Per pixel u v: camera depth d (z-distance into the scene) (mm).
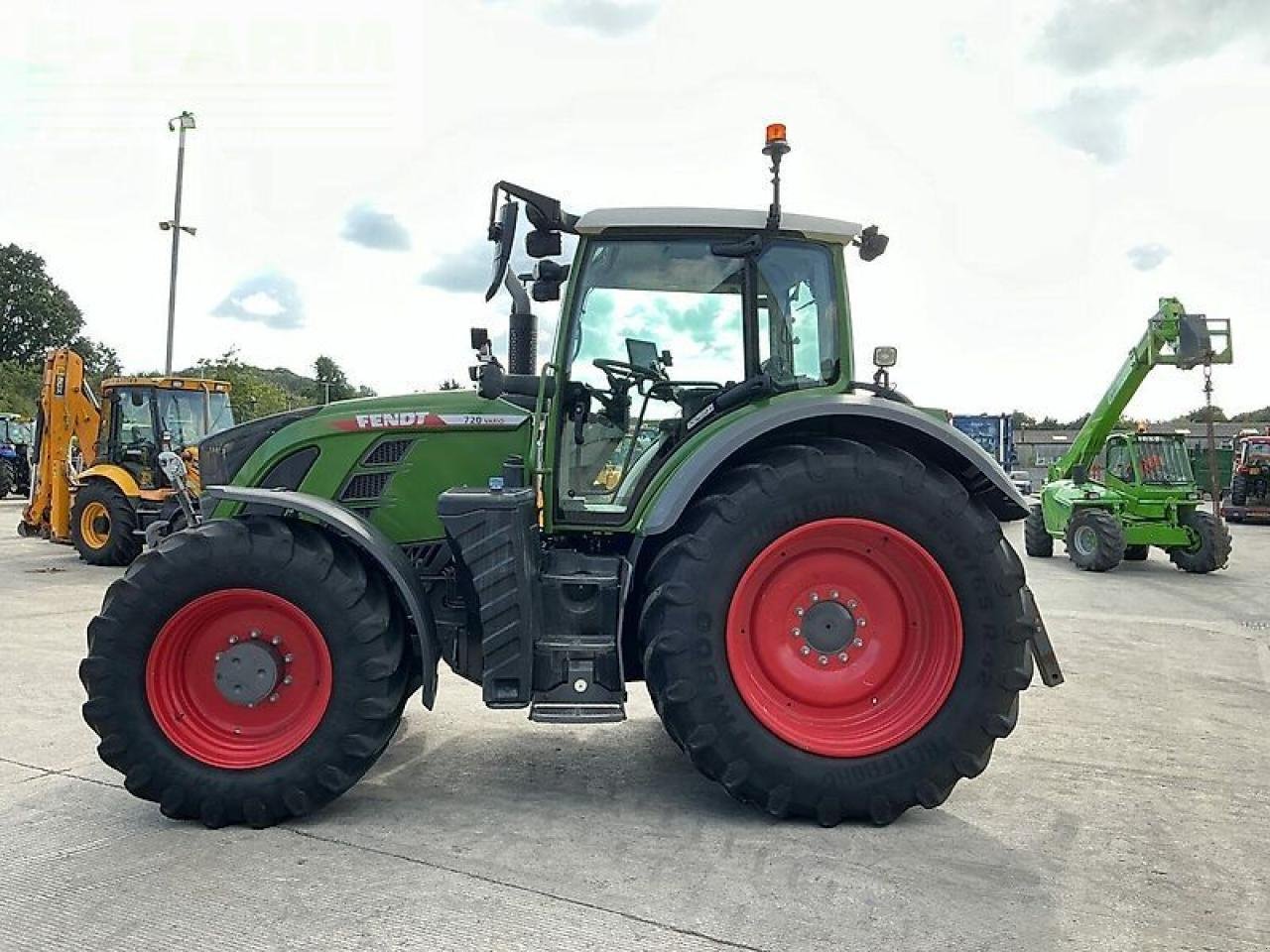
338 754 3492
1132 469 12641
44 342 65188
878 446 3684
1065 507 13180
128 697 3463
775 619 3641
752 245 3912
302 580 3502
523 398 4219
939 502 3555
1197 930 2746
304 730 3539
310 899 2900
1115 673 6211
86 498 11469
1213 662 6570
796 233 4043
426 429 4230
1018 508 3641
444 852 3256
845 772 3492
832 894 2943
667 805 3725
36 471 12523
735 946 2625
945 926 2750
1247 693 5668
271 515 3754
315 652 3600
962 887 3010
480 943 2637
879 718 3623
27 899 2912
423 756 4355
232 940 2662
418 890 2965
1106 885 3041
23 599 8914
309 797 3490
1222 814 3676
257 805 3457
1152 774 4160
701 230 3986
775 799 3492
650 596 3572
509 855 3232
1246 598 9961
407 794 3844
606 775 4086
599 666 3629
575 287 4023
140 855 3240
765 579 3625
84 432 12297
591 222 3936
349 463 4227
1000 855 3268
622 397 4094
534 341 4418
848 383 4109
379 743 3549
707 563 3500
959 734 3518
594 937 2670
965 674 3543
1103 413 13078
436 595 4180
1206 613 8891
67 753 4355
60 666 6074
